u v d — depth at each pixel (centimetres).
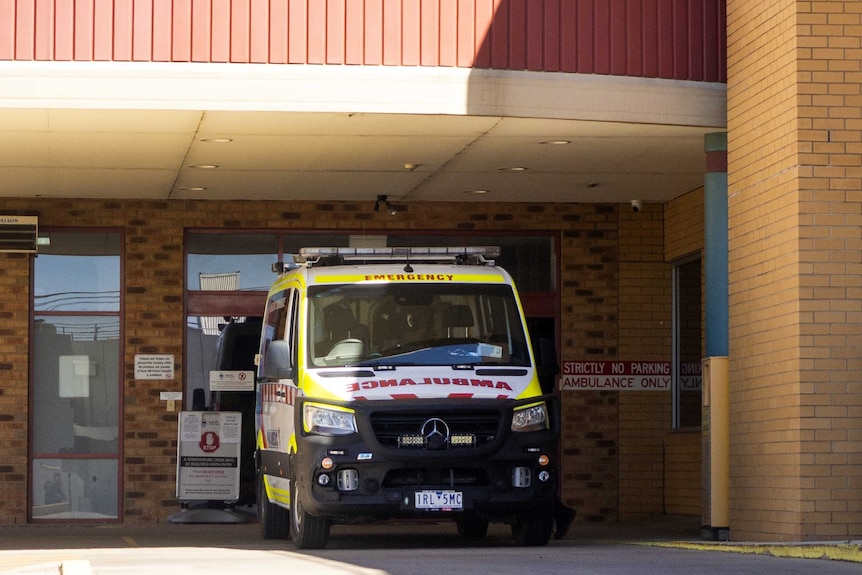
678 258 2097
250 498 2058
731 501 1447
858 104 1324
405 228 2105
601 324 2133
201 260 2077
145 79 1422
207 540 1639
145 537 1747
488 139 1602
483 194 2031
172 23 1431
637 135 1573
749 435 1410
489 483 1259
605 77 1491
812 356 1301
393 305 1355
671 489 2105
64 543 1611
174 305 2053
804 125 1320
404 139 1602
